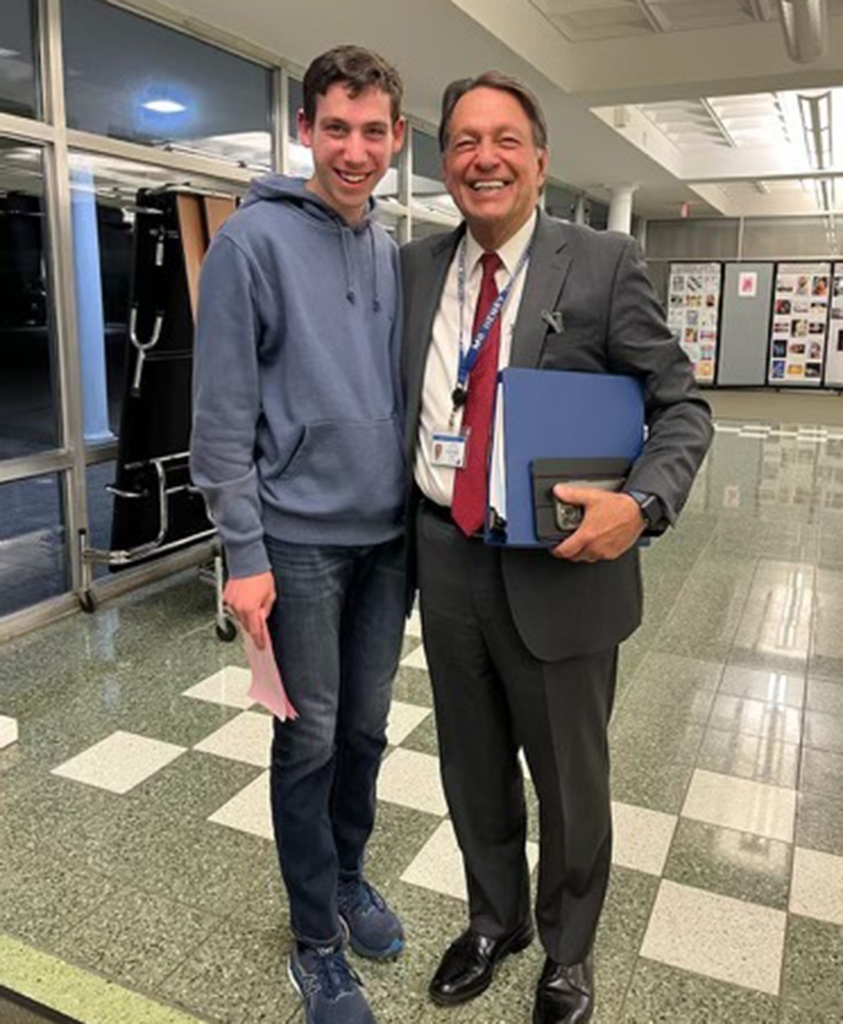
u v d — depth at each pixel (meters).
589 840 1.58
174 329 3.47
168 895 2.01
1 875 2.07
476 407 1.41
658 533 1.36
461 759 1.65
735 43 5.67
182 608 3.96
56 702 3.00
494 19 4.84
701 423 1.40
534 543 1.29
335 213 1.44
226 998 1.71
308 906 1.62
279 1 4.28
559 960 1.63
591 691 1.51
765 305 13.86
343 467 1.46
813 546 4.98
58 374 3.79
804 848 2.23
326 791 1.60
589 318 1.37
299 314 1.40
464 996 1.69
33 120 3.54
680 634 3.67
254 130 5.15
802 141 9.02
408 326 1.51
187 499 3.77
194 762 2.60
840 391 13.77
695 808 2.40
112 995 1.71
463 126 1.32
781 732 2.85
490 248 1.41
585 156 8.72
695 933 1.92
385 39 4.89
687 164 9.96
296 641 1.52
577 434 1.34
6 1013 1.67
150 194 3.41
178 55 4.48
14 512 3.92
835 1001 1.74
